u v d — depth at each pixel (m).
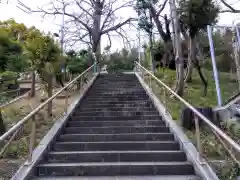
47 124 7.43
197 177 4.53
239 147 3.18
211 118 6.71
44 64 8.70
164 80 13.45
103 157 5.33
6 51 10.19
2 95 10.59
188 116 6.76
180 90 10.02
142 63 18.92
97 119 7.81
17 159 5.16
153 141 6.04
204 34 14.05
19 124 4.11
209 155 5.26
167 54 17.48
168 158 5.32
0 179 4.32
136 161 5.28
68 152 5.45
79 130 6.82
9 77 11.07
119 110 8.80
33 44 8.67
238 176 4.34
